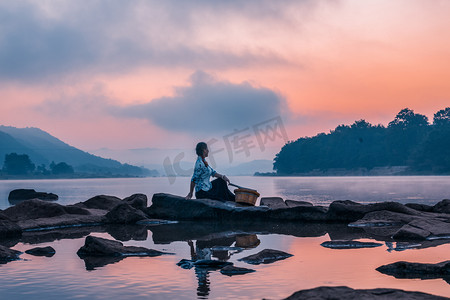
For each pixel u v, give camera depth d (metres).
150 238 7.16
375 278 3.98
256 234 7.57
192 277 4.10
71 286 3.80
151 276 4.17
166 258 5.21
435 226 7.20
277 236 7.24
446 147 145.75
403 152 164.88
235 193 10.67
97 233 8.05
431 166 149.62
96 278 4.11
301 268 4.46
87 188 43.97
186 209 10.52
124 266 4.70
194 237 7.23
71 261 5.05
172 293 3.52
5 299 3.40
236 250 5.75
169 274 4.25
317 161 186.12
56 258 5.28
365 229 8.18
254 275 4.15
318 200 17.66
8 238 7.48
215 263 4.69
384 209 9.33
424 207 9.80
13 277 4.20
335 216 9.52
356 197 19.19
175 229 8.58
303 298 2.93
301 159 193.88
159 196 10.94
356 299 2.88
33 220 9.26
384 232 7.64
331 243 6.17
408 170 153.38
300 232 7.80
